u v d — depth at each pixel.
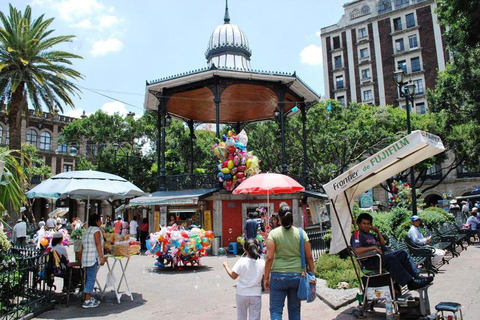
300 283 3.96
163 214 15.98
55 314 5.86
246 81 16.25
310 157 27.86
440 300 5.79
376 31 46.72
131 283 8.52
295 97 18.41
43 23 18.20
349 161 27.42
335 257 8.78
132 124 32.53
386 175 5.80
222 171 14.43
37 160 36.69
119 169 30.98
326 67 50.12
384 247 5.58
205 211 15.14
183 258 10.48
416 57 43.59
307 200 16.66
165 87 16.81
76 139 33.81
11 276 5.84
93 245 6.46
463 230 13.13
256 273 4.12
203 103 19.22
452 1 10.84
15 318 5.42
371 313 5.29
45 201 43.50
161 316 5.63
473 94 19.58
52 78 18.75
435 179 39.75
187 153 30.20
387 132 28.03
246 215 14.98
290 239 4.11
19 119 18.02
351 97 47.62
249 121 22.84
